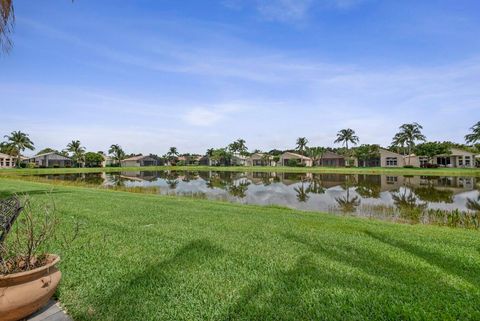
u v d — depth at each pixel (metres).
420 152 69.81
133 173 63.47
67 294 3.97
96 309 3.62
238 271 4.85
